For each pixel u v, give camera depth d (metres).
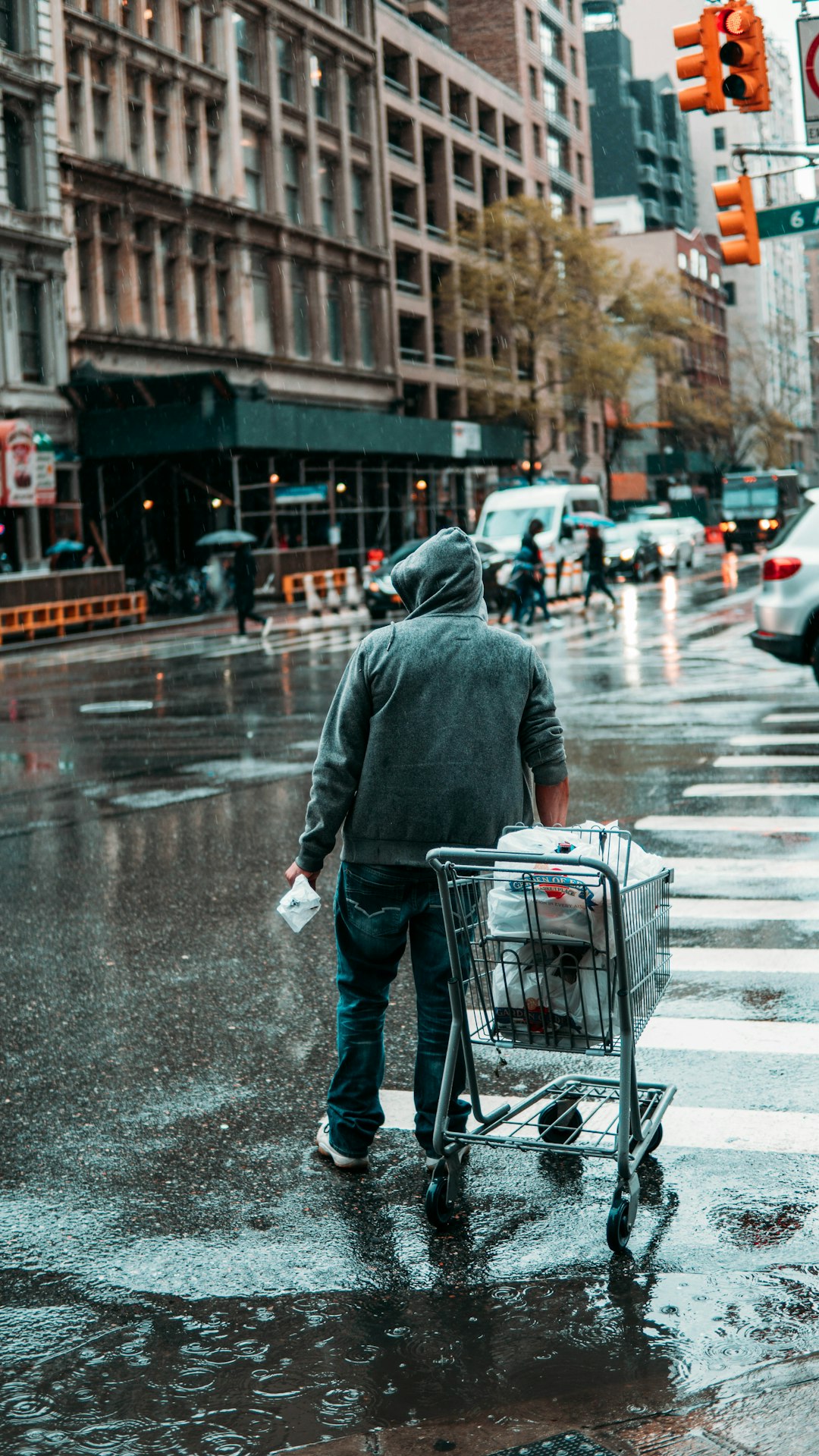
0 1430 3.18
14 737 16.17
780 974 6.27
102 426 39.44
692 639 23.11
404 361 58.03
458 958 4.03
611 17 122.19
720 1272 3.71
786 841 8.84
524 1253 3.88
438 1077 4.32
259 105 47.47
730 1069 5.16
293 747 14.20
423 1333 3.49
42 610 32.94
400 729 4.20
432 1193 3.99
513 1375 3.28
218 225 45.38
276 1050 5.62
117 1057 5.61
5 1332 3.60
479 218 59.81
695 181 137.62
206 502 44.50
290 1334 3.52
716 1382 3.19
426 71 61.75
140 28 41.81
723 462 104.25
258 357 46.34
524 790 4.38
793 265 154.88
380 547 50.97
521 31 73.75
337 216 52.56
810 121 16.67
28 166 38.00
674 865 8.37
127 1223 4.19
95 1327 3.61
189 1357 3.44
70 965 6.96
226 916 7.78
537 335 59.00
